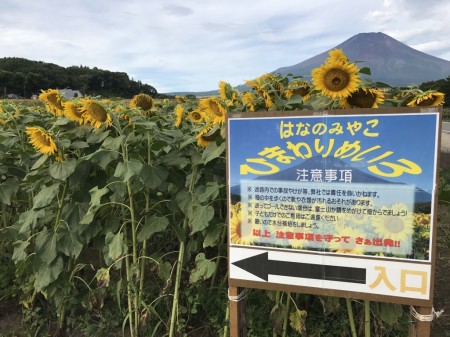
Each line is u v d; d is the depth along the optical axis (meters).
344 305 2.80
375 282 2.01
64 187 2.91
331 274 2.08
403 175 1.91
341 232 2.04
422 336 1.98
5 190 3.17
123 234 2.82
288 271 2.15
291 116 2.05
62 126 3.11
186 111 4.12
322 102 2.28
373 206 1.97
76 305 3.28
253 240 2.20
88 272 3.72
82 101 2.84
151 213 3.12
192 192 2.85
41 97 3.39
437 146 1.85
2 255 3.70
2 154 3.14
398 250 1.96
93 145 3.09
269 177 2.13
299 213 2.10
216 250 3.68
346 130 1.97
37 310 3.16
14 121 3.40
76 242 2.85
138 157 2.81
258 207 2.17
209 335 2.98
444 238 4.86
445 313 3.24
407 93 2.35
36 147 2.88
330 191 2.03
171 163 2.76
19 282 3.34
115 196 2.92
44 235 2.85
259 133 2.12
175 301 2.77
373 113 1.92
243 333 2.38
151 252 4.09
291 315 2.51
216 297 3.05
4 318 3.35
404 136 1.89
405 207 1.92
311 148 2.04
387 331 2.67
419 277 1.94
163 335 2.90
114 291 3.15
